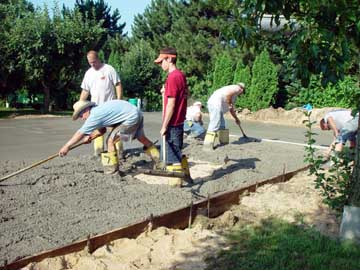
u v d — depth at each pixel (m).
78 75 21.09
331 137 13.80
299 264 4.04
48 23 17.98
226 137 9.91
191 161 8.16
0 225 4.50
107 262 3.96
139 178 6.66
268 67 20.94
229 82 22.50
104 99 7.74
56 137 11.51
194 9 27.31
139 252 4.24
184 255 4.23
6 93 20.97
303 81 4.26
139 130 6.52
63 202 5.30
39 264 3.79
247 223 5.23
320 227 5.12
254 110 21.14
